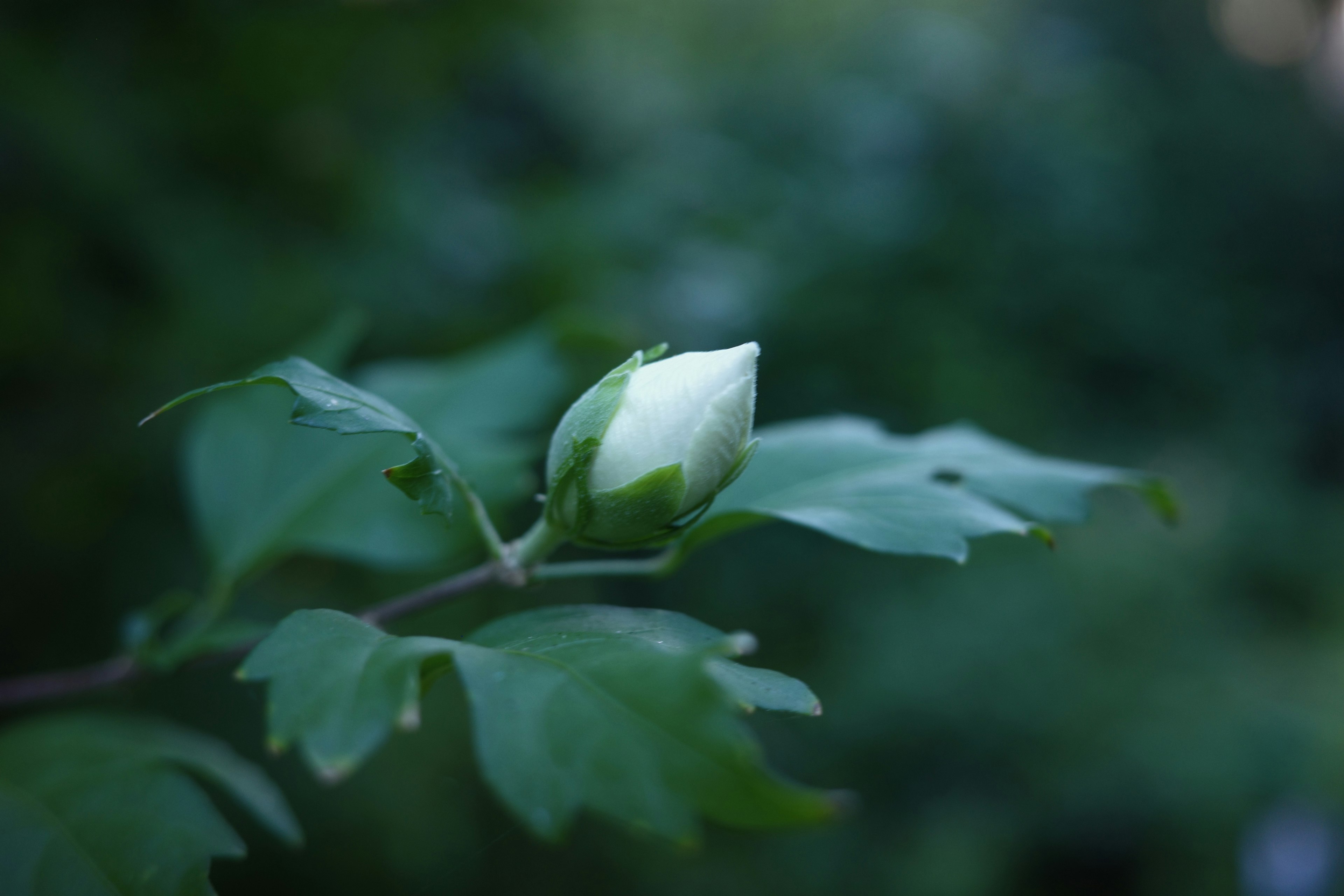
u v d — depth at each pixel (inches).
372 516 15.3
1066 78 62.6
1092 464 54.9
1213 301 68.1
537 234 34.1
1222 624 54.9
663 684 11.1
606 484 12.0
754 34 62.2
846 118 53.4
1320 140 86.4
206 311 26.6
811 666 44.9
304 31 28.8
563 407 29.5
